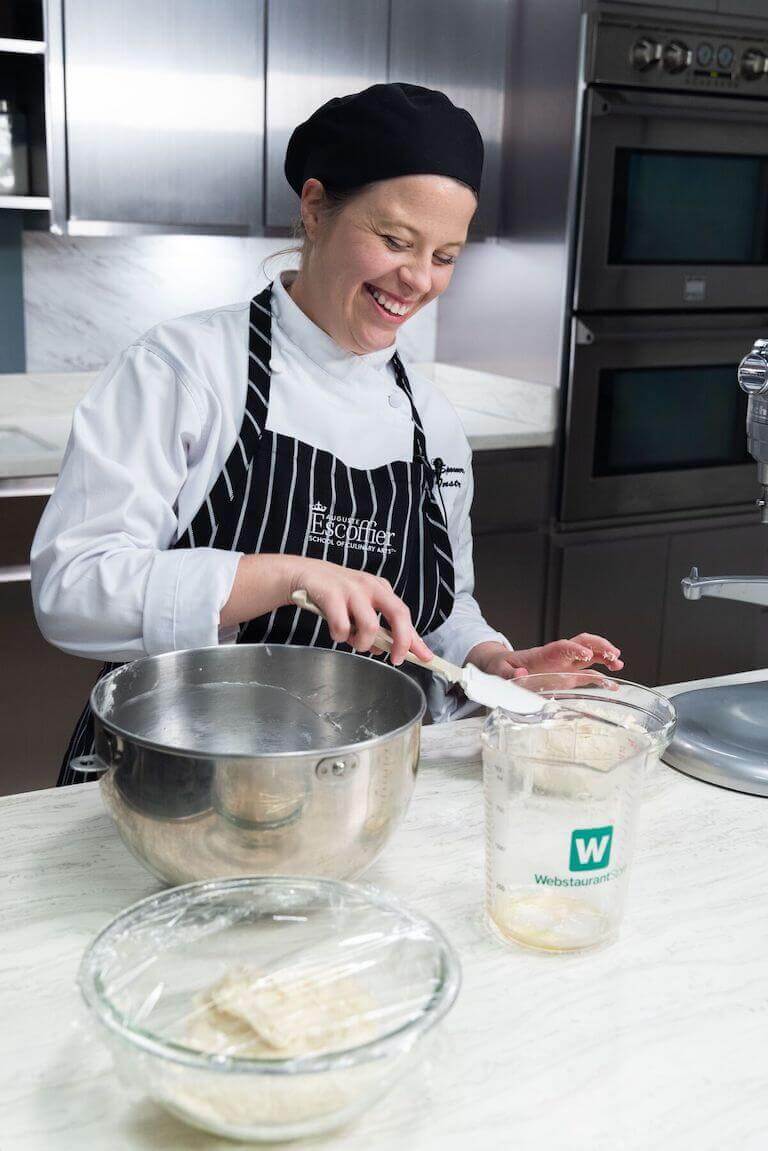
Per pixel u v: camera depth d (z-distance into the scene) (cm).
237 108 262
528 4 284
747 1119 65
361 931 71
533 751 88
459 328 329
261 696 103
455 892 88
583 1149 62
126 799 80
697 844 97
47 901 84
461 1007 74
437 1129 63
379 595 105
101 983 62
